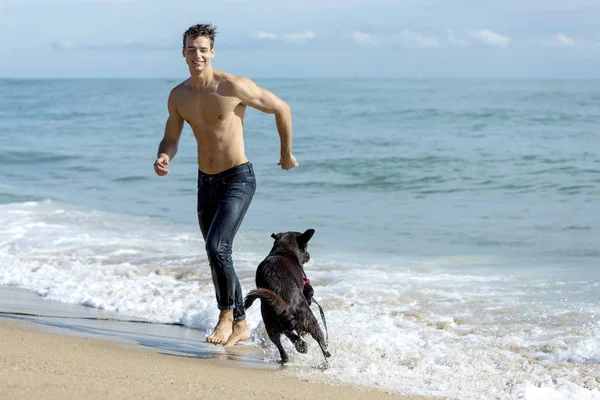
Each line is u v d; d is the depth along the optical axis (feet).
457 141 77.51
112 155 74.18
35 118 136.56
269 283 16.61
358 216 41.50
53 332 18.25
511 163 59.16
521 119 102.58
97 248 32.91
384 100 180.55
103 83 485.15
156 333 19.65
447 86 341.82
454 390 14.64
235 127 17.95
